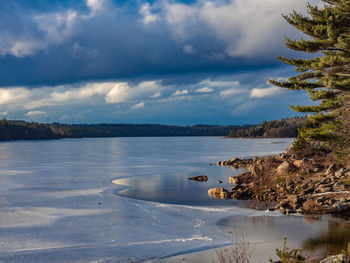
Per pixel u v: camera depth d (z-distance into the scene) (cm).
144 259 1109
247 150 8462
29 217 1680
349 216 1614
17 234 1394
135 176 3444
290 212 1728
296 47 1446
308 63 1569
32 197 2233
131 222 1586
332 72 1579
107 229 1470
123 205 1978
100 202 2069
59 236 1366
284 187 2283
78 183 2917
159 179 3212
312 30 1417
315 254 1090
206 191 2508
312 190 2055
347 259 855
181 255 1141
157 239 1323
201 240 1304
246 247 1195
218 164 4788
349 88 1516
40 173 3684
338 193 1888
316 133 1694
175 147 11044
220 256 1114
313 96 1645
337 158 2530
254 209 1853
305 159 2934
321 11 1425
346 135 1739
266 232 1385
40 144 15162
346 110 1681
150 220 1623
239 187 2530
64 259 1114
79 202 2067
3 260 1107
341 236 1296
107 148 10681
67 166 4553
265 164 3008
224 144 13138
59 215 1722
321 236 1304
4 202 2059
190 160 5628
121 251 1188
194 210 1844
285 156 3719
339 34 1370
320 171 2633
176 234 1391
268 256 1091
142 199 2184
